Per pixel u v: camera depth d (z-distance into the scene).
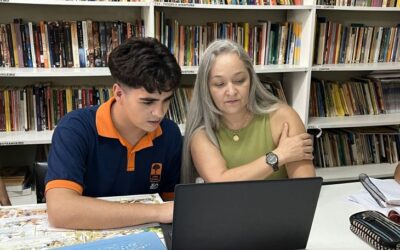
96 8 2.56
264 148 1.62
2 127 2.36
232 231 0.96
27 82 2.54
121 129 1.31
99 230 1.10
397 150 3.02
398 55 2.91
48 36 2.33
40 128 2.40
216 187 0.90
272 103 1.65
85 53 2.39
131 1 2.27
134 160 1.36
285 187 0.95
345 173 2.80
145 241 1.01
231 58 1.47
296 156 1.47
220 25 2.56
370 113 2.94
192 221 0.92
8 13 2.45
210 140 1.56
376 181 1.60
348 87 2.88
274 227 0.99
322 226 1.25
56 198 1.13
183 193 0.89
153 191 1.45
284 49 2.68
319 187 0.98
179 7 2.48
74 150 1.23
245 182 0.92
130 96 1.12
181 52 2.52
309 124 2.63
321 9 2.62
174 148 1.46
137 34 2.44
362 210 1.38
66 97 2.42
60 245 1.02
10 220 1.15
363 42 2.82
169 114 2.55
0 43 2.29
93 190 1.36
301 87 2.65
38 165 1.53
